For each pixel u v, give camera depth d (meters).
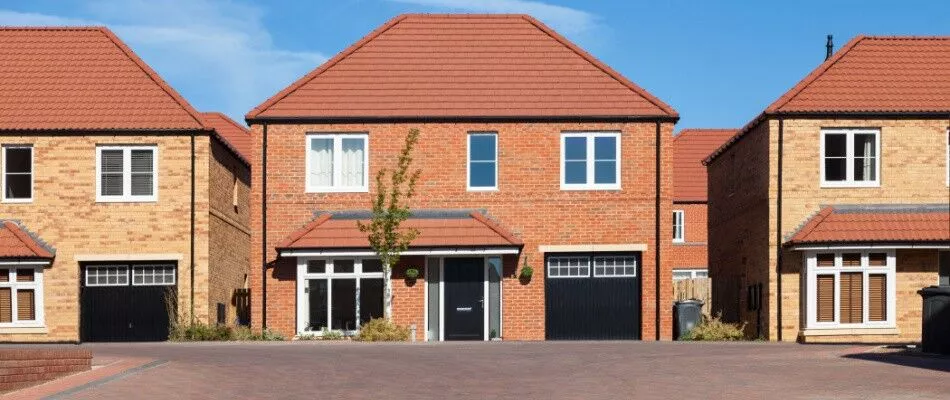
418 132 30.00
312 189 29.89
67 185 30.00
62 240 29.91
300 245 28.91
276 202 29.84
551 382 16.08
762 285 29.56
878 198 29.02
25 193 30.08
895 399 13.46
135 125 30.00
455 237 29.06
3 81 30.97
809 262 28.44
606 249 29.80
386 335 27.67
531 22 32.09
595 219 29.89
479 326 29.62
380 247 28.72
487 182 30.03
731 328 29.17
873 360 18.78
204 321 29.86
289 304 29.53
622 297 29.84
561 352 21.66
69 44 31.95
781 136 29.00
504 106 30.16
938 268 28.50
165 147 30.14
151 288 30.16
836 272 28.41
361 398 14.45
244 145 41.06
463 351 21.98
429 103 30.22
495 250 29.05
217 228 31.47
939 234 28.05
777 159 29.02
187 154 30.14
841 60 30.20
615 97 30.34
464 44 31.61
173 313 29.78
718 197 35.75
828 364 18.06
